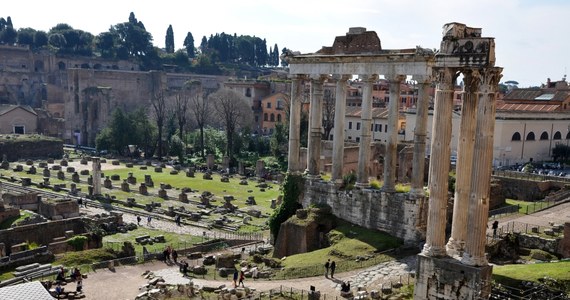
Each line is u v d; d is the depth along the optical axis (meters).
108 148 139.62
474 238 28.86
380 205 48.16
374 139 109.75
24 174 108.25
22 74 194.00
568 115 100.12
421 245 44.69
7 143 132.62
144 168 117.38
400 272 39.88
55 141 142.38
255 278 42.78
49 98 193.62
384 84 153.50
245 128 132.50
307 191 54.47
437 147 30.42
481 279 28.55
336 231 49.38
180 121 137.62
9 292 30.72
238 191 92.38
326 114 112.00
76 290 40.91
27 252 49.53
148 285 41.88
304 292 37.56
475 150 28.28
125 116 137.75
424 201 45.88
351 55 49.50
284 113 145.50
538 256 41.62
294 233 50.56
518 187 69.88
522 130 91.50
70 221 61.19
